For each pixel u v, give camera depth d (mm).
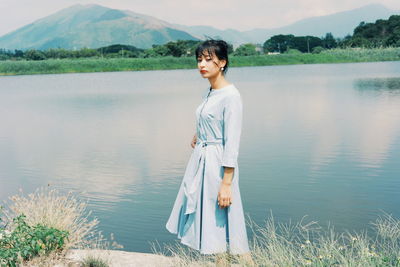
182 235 2895
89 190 6836
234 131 2656
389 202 5781
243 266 2730
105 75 67312
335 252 2949
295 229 4828
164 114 17062
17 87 41375
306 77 43406
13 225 3752
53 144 11336
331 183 6785
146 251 4379
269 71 62875
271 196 6203
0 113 19453
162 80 46969
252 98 22953
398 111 15734
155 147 10344
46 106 22266
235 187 2748
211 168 2732
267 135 11570
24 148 10859
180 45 112938
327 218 5211
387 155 8648
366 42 130125
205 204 2730
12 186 7254
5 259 3135
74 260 3365
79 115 17844
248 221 5176
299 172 7547
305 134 11531
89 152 10031
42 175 7953
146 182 7215
